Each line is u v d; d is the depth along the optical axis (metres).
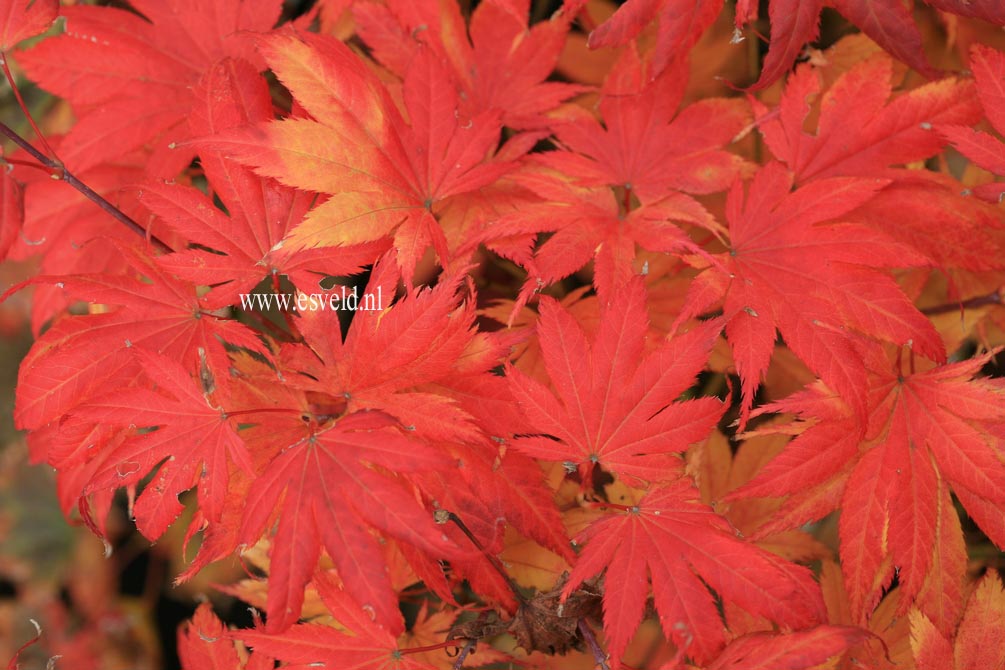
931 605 0.77
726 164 0.81
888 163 0.81
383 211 0.77
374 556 0.73
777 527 0.78
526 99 0.83
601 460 0.77
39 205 0.85
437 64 0.79
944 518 0.78
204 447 0.76
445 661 0.82
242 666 0.81
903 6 0.78
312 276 0.77
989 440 0.77
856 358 0.77
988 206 0.80
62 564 0.98
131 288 0.78
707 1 0.78
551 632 0.78
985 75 0.78
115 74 0.84
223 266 0.78
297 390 0.77
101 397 0.76
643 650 0.86
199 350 0.76
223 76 0.78
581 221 0.79
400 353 0.76
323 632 0.77
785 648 0.74
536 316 0.84
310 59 0.77
